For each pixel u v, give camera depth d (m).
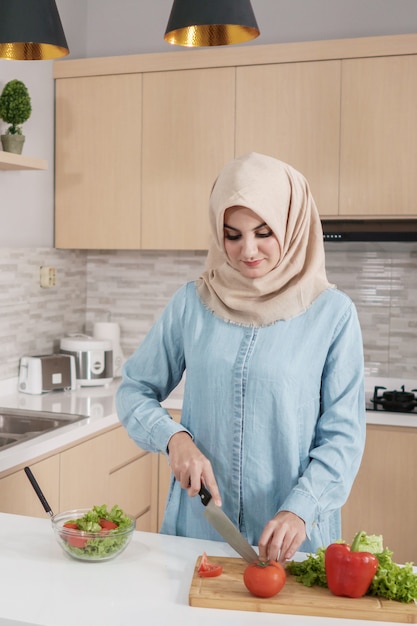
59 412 2.90
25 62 3.34
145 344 1.67
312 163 3.19
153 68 3.38
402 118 3.06
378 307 3.53
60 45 1.96
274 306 1.50
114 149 3.48
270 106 3.22
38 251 3.49
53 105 3.58
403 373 3.52
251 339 1.51
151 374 1.64
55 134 3.59
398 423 2.93
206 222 3.36
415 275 3.48
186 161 3.37
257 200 1.41
